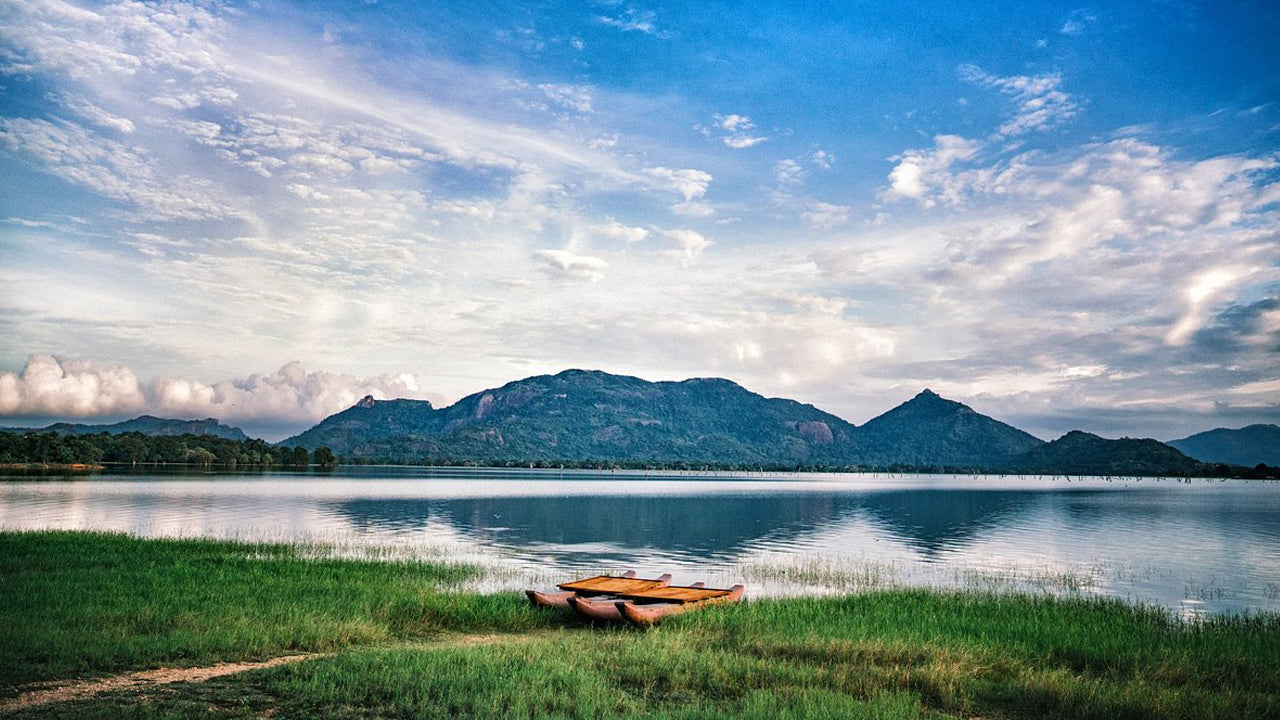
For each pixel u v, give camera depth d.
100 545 36.72
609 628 23.47
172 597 23.44
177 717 12.96
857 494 152.38
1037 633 21.94
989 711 15.65
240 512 73.12
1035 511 98.62
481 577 34.91
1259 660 19.27
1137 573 41.44
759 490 171.75
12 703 13.52
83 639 17.66
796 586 35.41
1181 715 15.03
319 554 41.38
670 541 56.69
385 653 17.81
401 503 94.25
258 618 21.06
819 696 15.12
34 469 180.75
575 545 52.47
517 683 15.37
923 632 21.95
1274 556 49.84
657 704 14.84
